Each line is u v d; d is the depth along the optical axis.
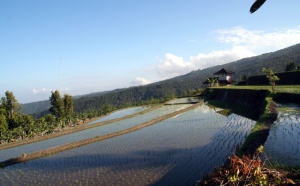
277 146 14.23
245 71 130.88
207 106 47.44
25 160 23.02
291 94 30.14
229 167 8.58
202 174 13.93
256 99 38.06
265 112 23.78
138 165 17.03
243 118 30.09
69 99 68.31
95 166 18.09
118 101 132.88
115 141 26.12
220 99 56.25
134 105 74.00
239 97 45.38
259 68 119.88
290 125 18.69
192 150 18.88
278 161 11.70
